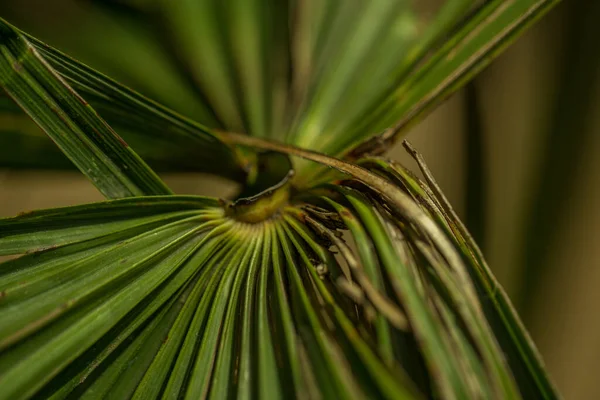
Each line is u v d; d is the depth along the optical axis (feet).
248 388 1.13
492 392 1.07
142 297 1.16
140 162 1.22
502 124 1.76
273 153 1.32
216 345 1.16
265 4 1.45
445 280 1.09
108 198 1.22
